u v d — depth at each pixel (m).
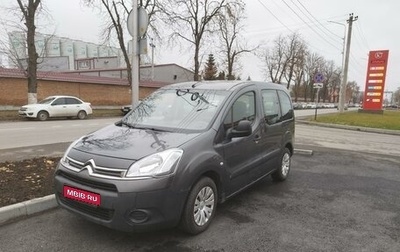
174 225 3.47
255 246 3.51
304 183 6.06
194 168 3.51
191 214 3.56
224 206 4.71
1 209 3.87
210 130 3.97
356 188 5.83
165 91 5.11
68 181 3.47
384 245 3.64
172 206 3.33
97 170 3.29
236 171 4.36
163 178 3.25
